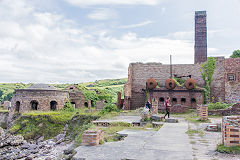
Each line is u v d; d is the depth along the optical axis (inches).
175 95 1208.8
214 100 1212.5
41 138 1000.2
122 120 783.7
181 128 552.7
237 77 1165.1
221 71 1213.1
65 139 889.5
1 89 3695.9
